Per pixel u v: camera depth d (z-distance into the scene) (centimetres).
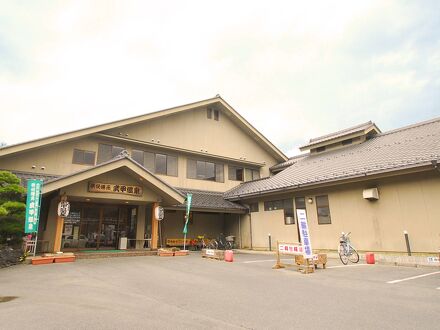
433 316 415
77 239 1306
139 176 1254
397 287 614
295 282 668
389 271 840
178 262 1020
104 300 496
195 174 1786
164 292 559
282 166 2031
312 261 859
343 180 1205
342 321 398
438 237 986
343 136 1648
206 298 517
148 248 1437
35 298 506
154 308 453
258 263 1016
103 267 880
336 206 1295
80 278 695
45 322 384
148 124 1627
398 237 1084
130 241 1459
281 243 912
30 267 865
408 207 1071
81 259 1080
